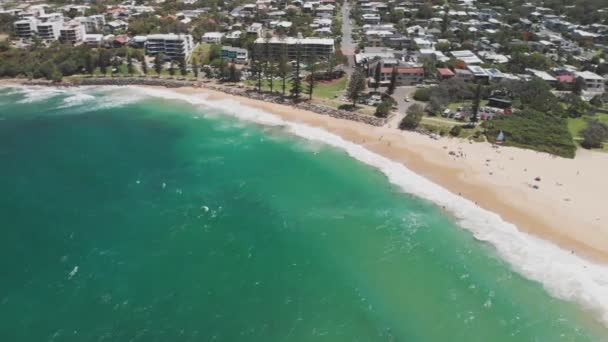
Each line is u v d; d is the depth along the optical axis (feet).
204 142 337.31
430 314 175.11
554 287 186.19
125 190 259.80
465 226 228.84
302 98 428.97
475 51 579.89
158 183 269.44
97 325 163.12
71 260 196.65
